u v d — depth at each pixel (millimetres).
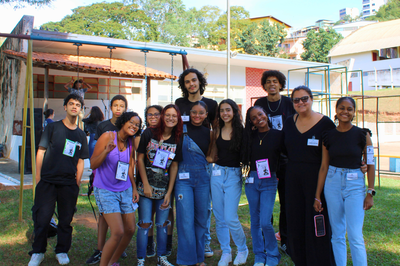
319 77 19891
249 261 3535
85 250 3738
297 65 17688
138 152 3320
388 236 4211
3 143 12695
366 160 2883
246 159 3371
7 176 7715
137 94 13016
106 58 12180
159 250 3350
